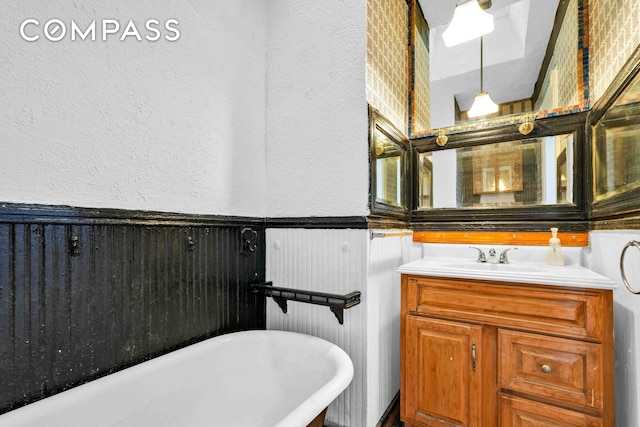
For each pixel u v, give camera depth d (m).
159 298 1.22
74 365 0.97
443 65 1.95
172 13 1.27
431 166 1.96
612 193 1.25
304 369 1.30
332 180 1.51
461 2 1.92
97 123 1.04
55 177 0.94
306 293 1.45
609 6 1.29
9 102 0.85
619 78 1.14
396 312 1.73
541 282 1.17
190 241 1.35
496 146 1.81
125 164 1.11
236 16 1.57
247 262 1.63
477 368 1.29
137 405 1.04
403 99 1.94
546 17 1.71
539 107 1.71
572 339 1.13
